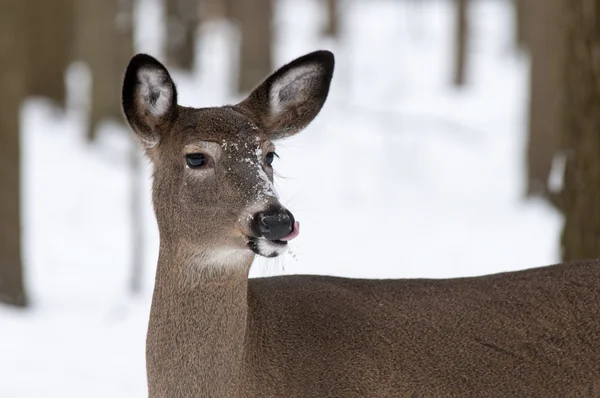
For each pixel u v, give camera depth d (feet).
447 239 61.57
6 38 49.16
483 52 147.13
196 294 22.16
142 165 75.15
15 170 48.34
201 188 21.80
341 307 23.26
